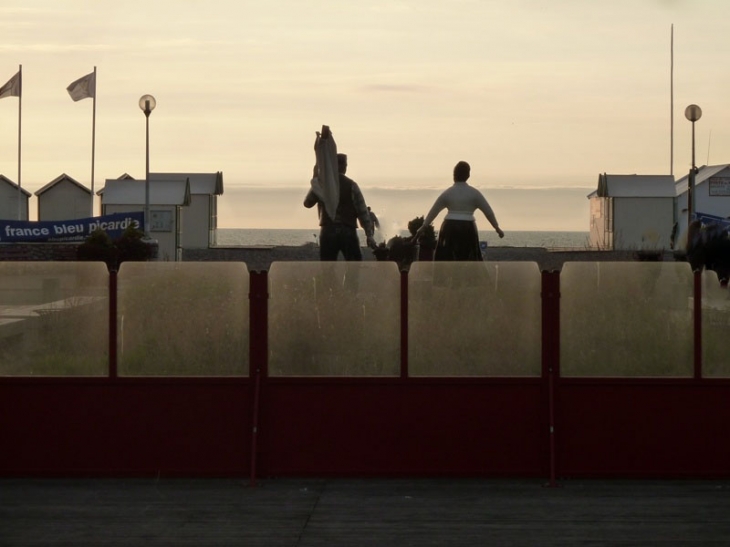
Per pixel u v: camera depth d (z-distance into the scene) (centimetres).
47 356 948
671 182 4956
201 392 946
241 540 779
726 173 5066
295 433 944
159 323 950
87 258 3416
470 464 941
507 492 906
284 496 895
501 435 942
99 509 859
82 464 946
